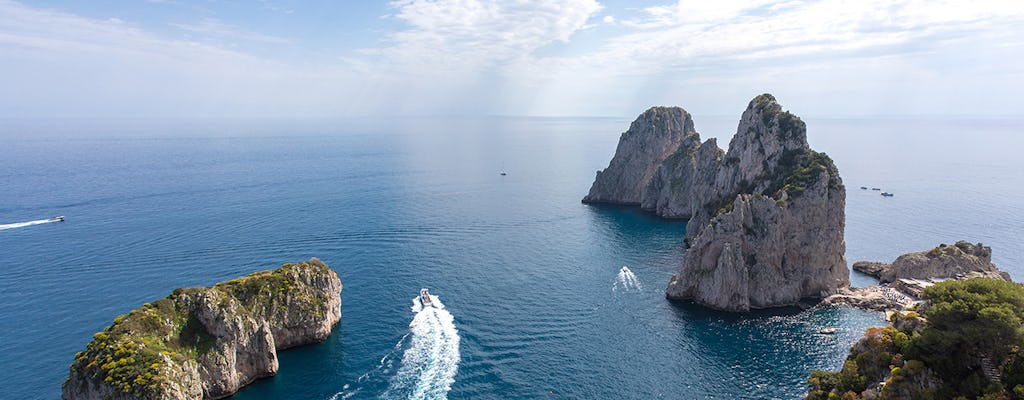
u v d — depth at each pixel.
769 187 136.38
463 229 187.00
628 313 116.00
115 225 182.75
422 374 90.81
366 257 151.25
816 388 75.62
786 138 138.38
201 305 87.94
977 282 69.31
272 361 90.88
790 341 102.69
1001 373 61.44
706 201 168.50
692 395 84.56
